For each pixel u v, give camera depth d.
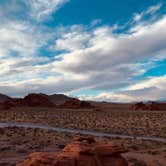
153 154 27.55
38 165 12.00
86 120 78.50
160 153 28.36
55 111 111.44
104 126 63.41
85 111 115.69
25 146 29.12
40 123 67.88
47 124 66.25
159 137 48.00
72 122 72.25
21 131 44.97
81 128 59.00
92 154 12.71
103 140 37.97
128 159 21.91
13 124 63.59
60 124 66.31
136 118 86.19
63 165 11.99
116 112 114.00
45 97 146.88
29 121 71.38
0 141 32.34
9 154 24.06
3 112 97.69
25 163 12.57
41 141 33.75
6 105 116.31
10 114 90.69
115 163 13.02
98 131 54.81
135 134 51.03
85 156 12.52
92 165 12.37
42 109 120.19
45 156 12.48
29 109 118.19
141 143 36.62
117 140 39.19
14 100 137.75
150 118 85.75
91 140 14.59
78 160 12.30
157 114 100.50
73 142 13.93
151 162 22.30
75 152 12.70
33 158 12.53
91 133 51.09
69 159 12.20
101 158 13.04
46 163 12.01
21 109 116.06
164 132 53.88
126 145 33.19
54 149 28.17
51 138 37.84
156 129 59.12
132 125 67.06
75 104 143.88
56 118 82.12
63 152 13.17
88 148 12.86
